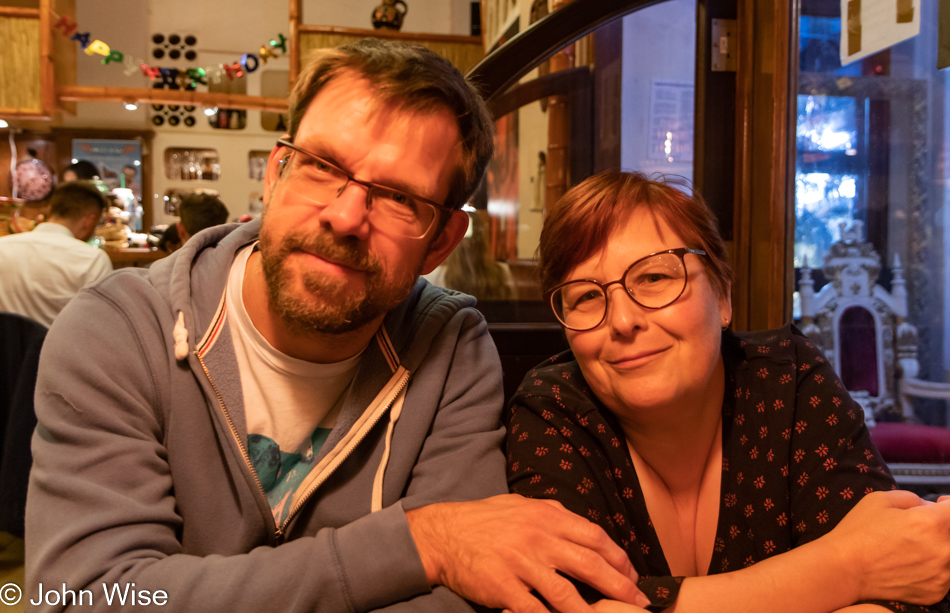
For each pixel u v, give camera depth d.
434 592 0.75
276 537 0.89
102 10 5.76
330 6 5.98
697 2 1.88
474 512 0.77
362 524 0.77
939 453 1.71
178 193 6.28
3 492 2.11
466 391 1.00
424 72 0.84
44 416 0.78
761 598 0.71
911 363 1.87
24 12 4.09
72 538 0.70
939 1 1.54
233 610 0.69
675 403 0.83
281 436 0.94
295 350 0.90
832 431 0.87
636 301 0.82
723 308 0.92
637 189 0.86
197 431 0.87
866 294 1.86
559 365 1.06
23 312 2.88
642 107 2.10
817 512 0.83
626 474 0.90
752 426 0.91
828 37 1.80
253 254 0.95
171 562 0.72
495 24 3.60
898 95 1.83
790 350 0.95
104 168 6.13
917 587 0.73
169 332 0.89
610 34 2.09
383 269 0.83
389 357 0.95
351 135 0.81
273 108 4.76
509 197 2.16
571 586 0.70
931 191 1.86
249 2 5.97
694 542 0.95
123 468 0.77
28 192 5.31
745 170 1.83
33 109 4.17
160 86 4.71
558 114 2.15
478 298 2.16
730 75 1.86
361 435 0.92
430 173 0.85
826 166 1.82
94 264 2.98
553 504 0.79
